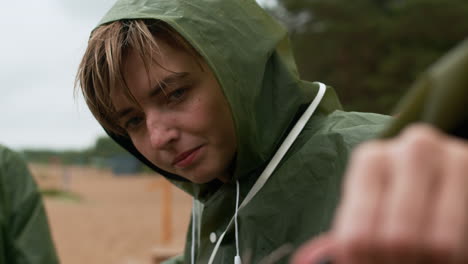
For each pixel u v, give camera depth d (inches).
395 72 726.5
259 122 52.6
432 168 14.7
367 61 761.0
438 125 20.3
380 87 730.2
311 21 800.9
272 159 52.9
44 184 1175.6
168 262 73.8
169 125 48.6
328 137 50.7
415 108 20.9
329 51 768.3
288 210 49.9
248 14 54.4
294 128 53.6
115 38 48.9
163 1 51.8
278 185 51.2
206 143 49.6
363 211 14.9
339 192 47.4
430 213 14.4
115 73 48.6
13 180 104.4
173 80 48.3
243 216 51.9
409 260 14.3
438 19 724.0
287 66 55.2
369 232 14.7
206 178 50.6
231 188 56.7
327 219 46.8
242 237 51.8
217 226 58.1
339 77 757.3
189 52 49.1
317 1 772.6
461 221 14.3
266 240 50.2
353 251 14.8
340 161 48.8
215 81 49.7
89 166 1995.6
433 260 14.2
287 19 810.8
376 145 15.9
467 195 14.4
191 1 51.8
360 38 754.2
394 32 738.2
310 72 780.6
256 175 54.0
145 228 566.6
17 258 102.0
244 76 50.9
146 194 1008.2
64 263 415.2
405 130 20.7
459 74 20.3
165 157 49.9
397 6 772.0
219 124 49.8
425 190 14.6
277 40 54.9
